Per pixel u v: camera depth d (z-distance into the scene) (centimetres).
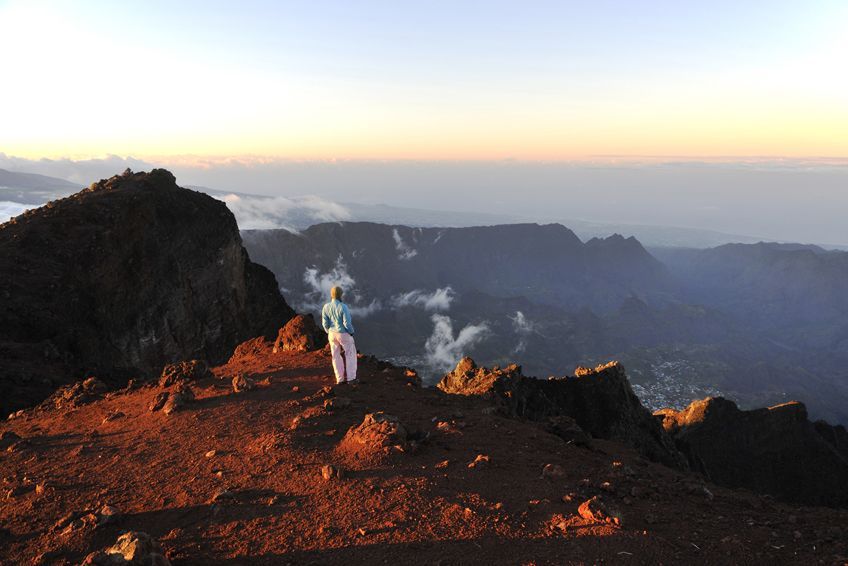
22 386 2395
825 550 606
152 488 793
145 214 5388
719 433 5519
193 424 1061
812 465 5472
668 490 823
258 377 1397
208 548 616
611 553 582
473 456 890
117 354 4478
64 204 5131
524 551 587
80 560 605
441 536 619
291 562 580
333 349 1314
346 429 998
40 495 791
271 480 790
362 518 666
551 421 1338
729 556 593
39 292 3944
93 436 1063
